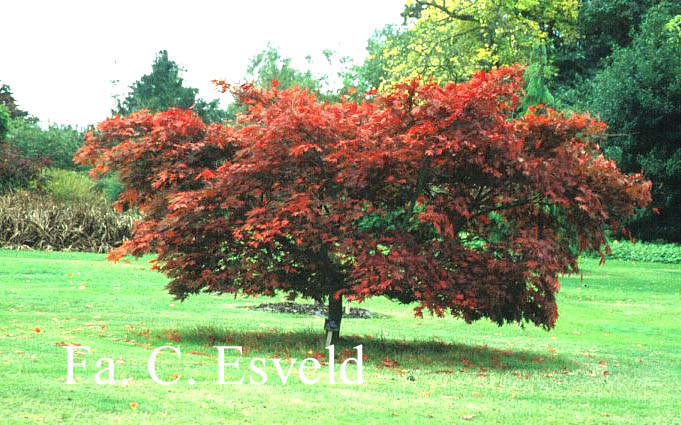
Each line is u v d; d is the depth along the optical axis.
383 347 10.41
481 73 9.20
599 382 8.68
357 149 9.56
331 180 9.83
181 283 10.08
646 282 24.09
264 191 9.87
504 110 10.19
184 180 10.33
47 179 34.34
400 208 10.28
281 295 17.22
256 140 9.89
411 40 31.56
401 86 9.37
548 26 38.47
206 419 5.85
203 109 53.03
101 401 6.23
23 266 19.47
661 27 35.53
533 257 9.39
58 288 16.16
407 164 9.48
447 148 9.05
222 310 14.40
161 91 54.22
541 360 10.14
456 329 13.42
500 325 10.09
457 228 9.99
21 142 45.50
